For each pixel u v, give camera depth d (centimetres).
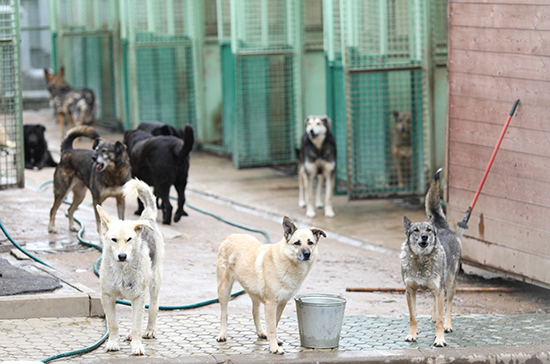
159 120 1875
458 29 874
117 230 545
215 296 762
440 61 1264
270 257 574
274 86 1540
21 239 947
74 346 580
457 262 673
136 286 559
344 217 1215
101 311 669
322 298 619
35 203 1167
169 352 575
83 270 827
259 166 1534
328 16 1298
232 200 1326
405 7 1273
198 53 1831
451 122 894
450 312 665
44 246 923
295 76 1532
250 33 1565
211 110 1862
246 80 1520
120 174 925
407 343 618
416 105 1255
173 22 1834
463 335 644
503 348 595
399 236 1087
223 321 611
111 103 2184
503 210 826
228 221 1159
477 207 861
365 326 672
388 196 1241
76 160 970
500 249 834
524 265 805
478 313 744
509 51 805
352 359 564
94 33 2117
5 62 1106
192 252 959
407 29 1282
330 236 1109
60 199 986
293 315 710
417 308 765
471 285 865
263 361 552
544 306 772
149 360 540
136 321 563
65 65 2306
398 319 704
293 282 569
